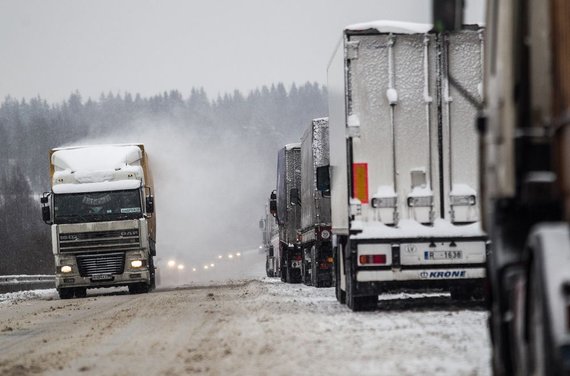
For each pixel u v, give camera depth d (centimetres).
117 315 5041
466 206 4241
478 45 4303
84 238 8294
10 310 6462
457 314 3872
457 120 4281
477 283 4209
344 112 4319
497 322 1911
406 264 4197
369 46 4297
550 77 1681
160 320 4447
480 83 4297
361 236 4209
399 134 4278
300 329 3500
